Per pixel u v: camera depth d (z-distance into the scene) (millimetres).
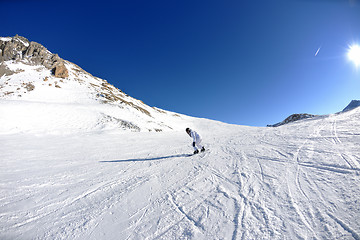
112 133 17750
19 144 9648
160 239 2127
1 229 2367
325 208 2256
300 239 1813
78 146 10195
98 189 3754
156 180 4203
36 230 2369
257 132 12930
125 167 5605
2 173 4785
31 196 3410
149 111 41062
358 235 1725
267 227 2092
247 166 4648
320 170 3512
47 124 16578
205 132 36219
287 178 3428
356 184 2682
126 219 2596
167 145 11023
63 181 4270
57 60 45562
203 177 4180
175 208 2820
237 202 2797
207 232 2160
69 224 2506
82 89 34719
